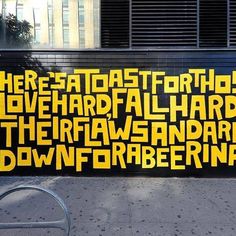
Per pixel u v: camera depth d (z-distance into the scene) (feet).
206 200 14.01
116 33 16.84
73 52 16.78
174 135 16.79
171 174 16.85
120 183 16.06
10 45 16.87
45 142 16.84
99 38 16.87
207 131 16.75
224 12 16.67
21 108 16.78
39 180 16.43
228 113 16.72
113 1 16.79
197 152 16.80
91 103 16.78
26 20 16.89
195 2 16.67
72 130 16.81
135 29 16.78
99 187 15.49
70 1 16.85
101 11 16.84
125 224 11.71
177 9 16.72
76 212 12.69
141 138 16.81
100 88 16.75
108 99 16.75
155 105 16.75
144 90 16.75
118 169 16.89
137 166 16.88
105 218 12.18
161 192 14.92
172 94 16.74
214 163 16.83
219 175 16.84
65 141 16.84
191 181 16.43
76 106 16.78
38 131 16.81
